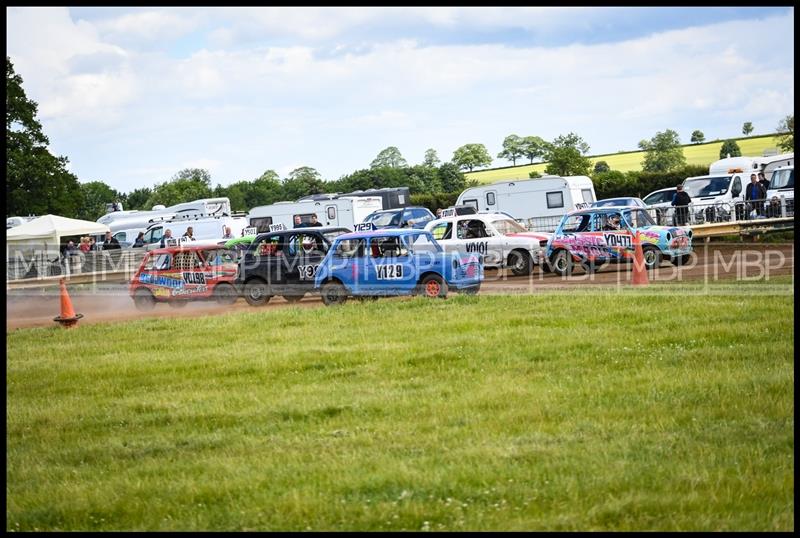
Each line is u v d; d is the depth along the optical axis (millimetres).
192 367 14984
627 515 7383
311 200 44125
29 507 8758
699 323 15719
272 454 9805
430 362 14125
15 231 42156
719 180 37500
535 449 9250
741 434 9414
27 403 13352
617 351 13914
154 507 8375
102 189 115625
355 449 9766
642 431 9773
